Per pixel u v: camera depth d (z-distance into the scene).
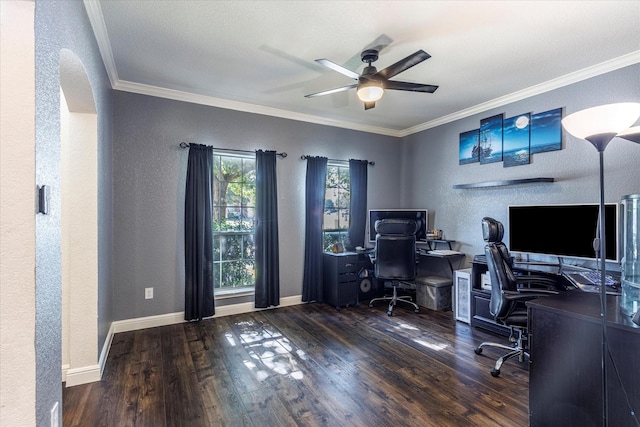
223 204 3.92
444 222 4.46
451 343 3.00
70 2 1.54
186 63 2.83
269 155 3.98
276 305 4.04
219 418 1.90
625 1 1.97
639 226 1.52
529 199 3.42
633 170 2.66
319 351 2.82
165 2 2.00
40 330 1.04
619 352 1.42
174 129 3.53
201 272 3.52
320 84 3.31
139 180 3.35
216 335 3.16
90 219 2.30
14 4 0.96
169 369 2.47
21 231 0.97
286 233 4.21
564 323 1.61
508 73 3.03
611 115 1.32
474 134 4.02
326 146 4.54
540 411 1.70
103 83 2.61
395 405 2.03
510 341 2.87
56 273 1.23
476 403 2.05
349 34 2.37
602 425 1.47
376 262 3.98
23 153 0.97
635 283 1.51
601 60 2.76
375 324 3.52
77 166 2.28
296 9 2.08
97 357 2.32
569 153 3.08
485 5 2.04
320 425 1.84
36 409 1.00
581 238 2.75
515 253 3.35
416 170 4.94
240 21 2.21
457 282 3.66
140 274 3.35
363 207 4.76
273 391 2.18
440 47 2.55
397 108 4.05
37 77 1.03
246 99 3.74
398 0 1.99
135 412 1.94
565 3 2.01
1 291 0.95
